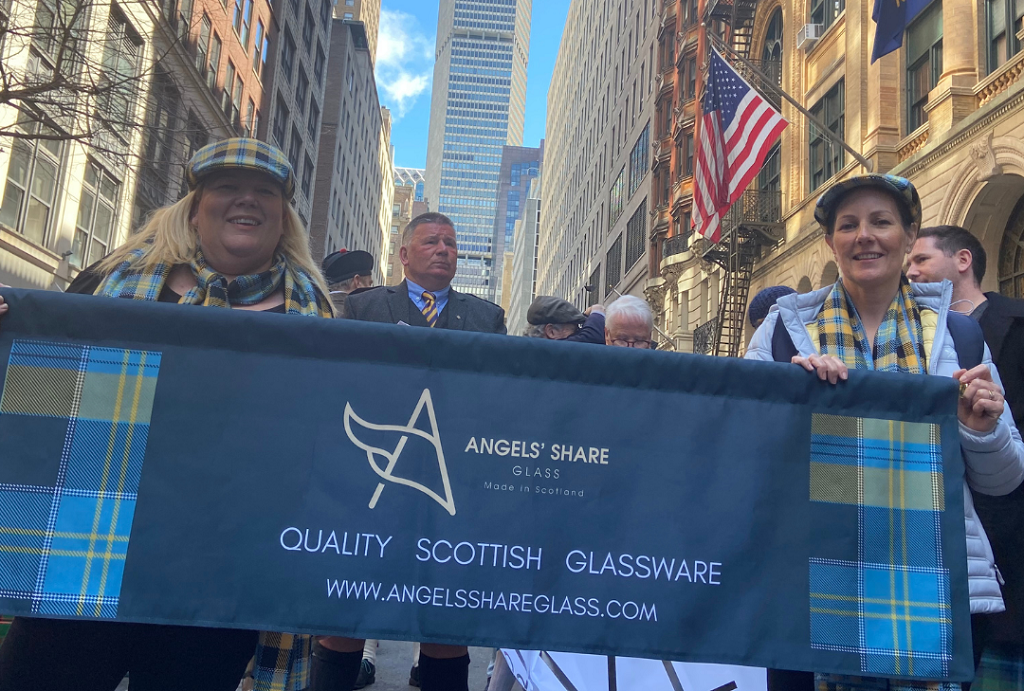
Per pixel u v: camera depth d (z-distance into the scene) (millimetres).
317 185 53938
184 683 2154
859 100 16047
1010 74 12062
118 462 2020
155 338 2084
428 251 3980
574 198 64375
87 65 10570
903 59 15375
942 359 2373
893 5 12164
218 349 2090
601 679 3107
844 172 16422
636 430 2117
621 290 41312
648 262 34438
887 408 2182
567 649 1998
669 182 32719
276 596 1979
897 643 2055
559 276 71250
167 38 17453
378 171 79000
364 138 67875
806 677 2410
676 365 2150
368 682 5164
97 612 1941
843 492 2127
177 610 1955
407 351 2115
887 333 2436
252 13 31484
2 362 2033
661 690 3078
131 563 1973
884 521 2119
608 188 48312
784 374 2176
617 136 46469
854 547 2100
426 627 1990
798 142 19516
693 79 30188
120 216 21797
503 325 4137
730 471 2115
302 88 41812
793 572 2078
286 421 2064
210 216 2436
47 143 18797
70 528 1978
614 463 2098
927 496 2141
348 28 57719
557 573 2035
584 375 2135
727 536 2080
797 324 2518
